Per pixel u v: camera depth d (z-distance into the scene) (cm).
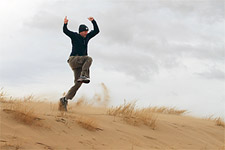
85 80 766
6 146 479
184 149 695
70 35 785
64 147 541
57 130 602
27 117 589
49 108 786
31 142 519
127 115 839
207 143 795
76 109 877
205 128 928
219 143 826
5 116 579
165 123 863
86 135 623
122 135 686
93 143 596
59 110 772
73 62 788
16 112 596
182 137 790
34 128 578
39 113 664
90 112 847
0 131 525
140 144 658
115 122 763
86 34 809
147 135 735
